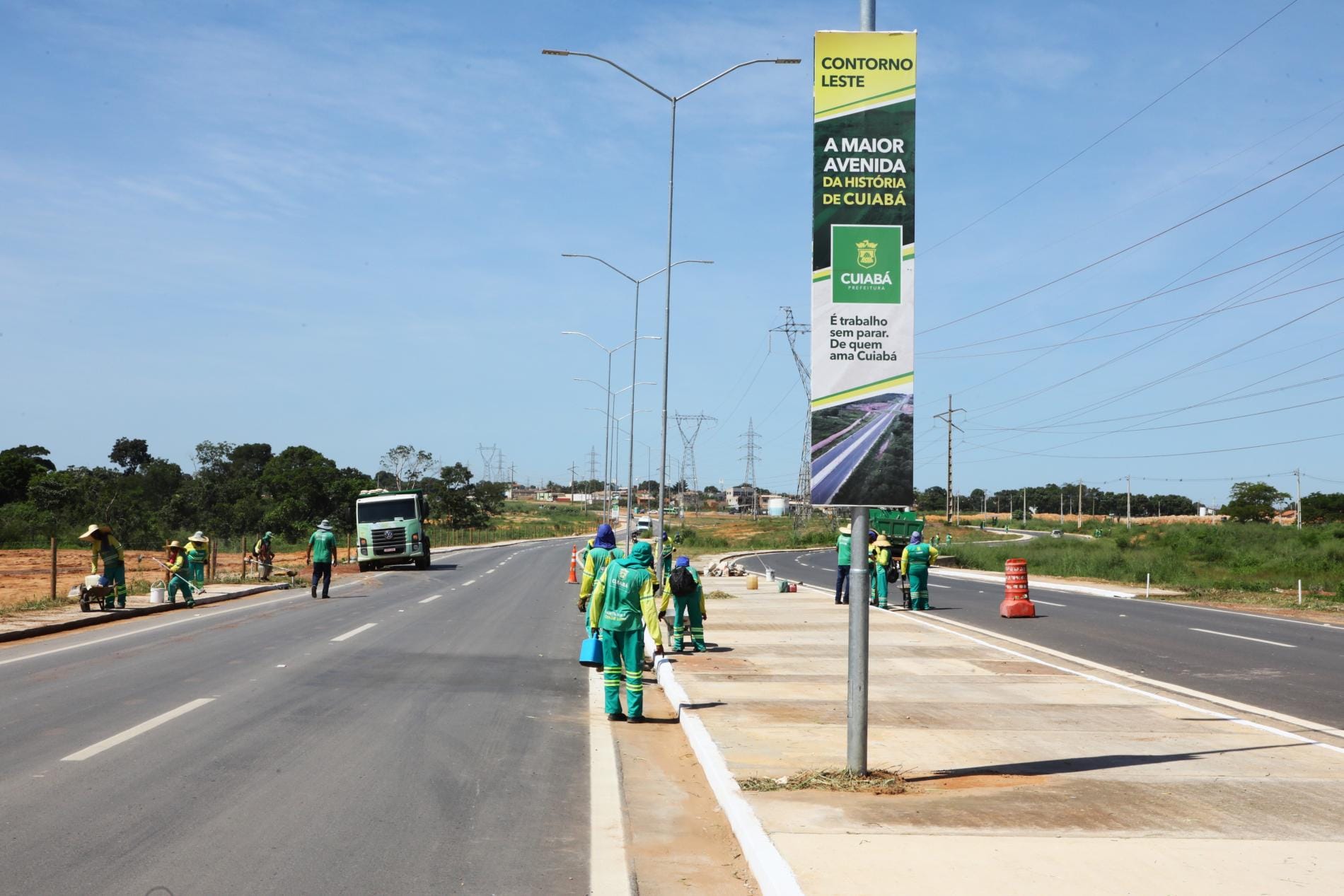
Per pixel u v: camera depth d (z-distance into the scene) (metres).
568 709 12.06
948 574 48.94
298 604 26.89
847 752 8.47
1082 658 17.06
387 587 34.53
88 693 12.15
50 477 72.06
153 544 68.06
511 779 8.54
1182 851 6.14
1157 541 76.62
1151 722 10.62
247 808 7.38
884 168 8.16
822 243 8.14
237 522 80.19
